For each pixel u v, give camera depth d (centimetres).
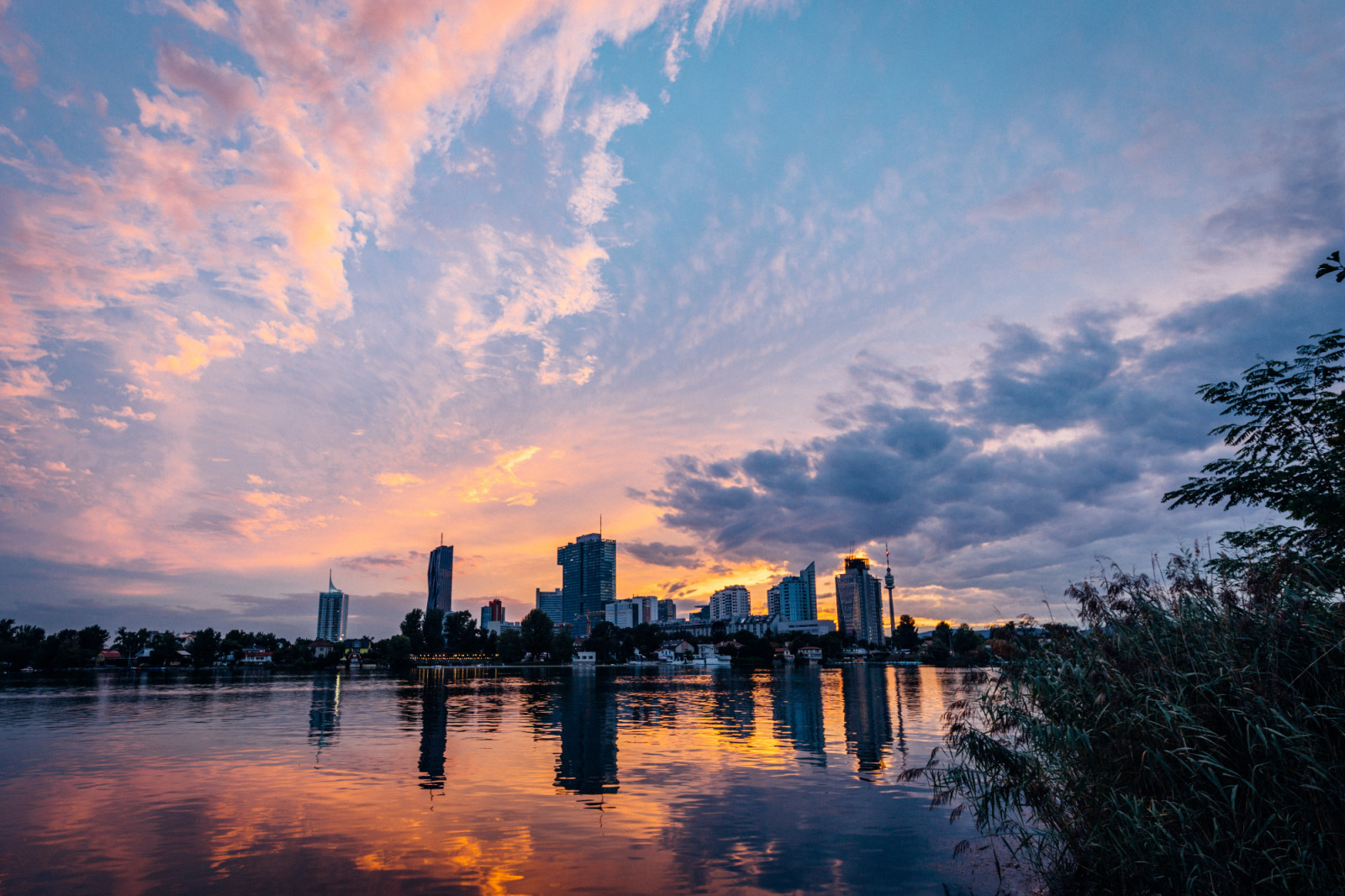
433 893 1334
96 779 2561
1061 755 1438
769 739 3678
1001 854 1541
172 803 2138
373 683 12088
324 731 4172
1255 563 1323
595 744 3519
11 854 1595
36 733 4141
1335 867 1036
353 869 1478
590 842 1677
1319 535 1336
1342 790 1035
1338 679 1118
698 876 1432
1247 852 1123
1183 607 1381
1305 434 1442
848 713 5231
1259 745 1130
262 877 1433
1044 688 1508
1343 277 1133
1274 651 1173
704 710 5628
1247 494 1536
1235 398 1552
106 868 1490
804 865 1495
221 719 4991
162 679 14362
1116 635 1435
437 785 2414
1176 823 1224
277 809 2047
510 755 3145
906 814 1948
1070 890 1295
